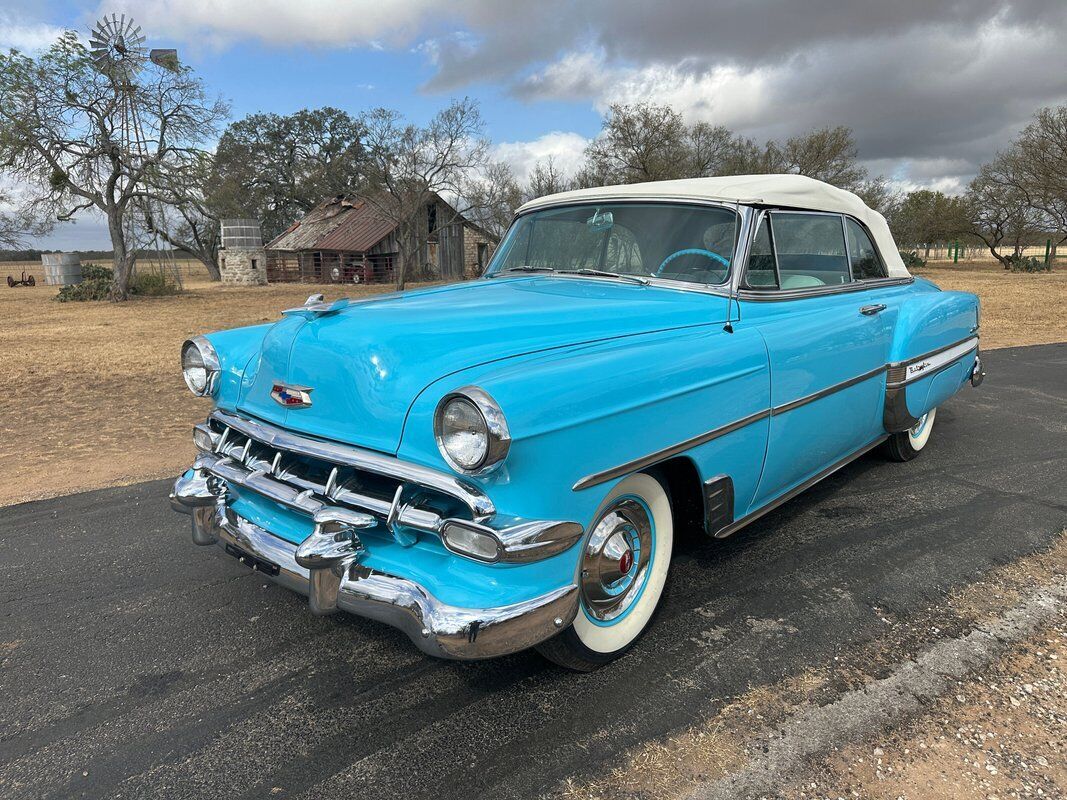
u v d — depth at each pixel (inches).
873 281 169.5
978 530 150.0
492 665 105.0
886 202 1640.0
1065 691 96.8
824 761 84.3
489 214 1428.4
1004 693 96.6
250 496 109.6
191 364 118.9
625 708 94.4
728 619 116.3
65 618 120.6
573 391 85.4
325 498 91.9
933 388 177.8
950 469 189.5
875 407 160.1
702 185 135.9
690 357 104.0
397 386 87.4
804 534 149.5
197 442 117.4
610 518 98.6
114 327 674.8
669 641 110.0
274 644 112.1
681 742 87.9
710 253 127.0
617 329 107.0
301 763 85.5
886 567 134.1
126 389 335.0
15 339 569.9
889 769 83.0
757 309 126.3
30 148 979.3
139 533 156.3
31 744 89.8
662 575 111.6
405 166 1230.9
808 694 96.8
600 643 101.0
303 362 98.3
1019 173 1553.9
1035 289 935.7
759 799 78.7
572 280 138.3
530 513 82.7
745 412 114.3
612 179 1520.7
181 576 135.9
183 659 108.2
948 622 114.7
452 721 92.5
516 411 78.1
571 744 87.7
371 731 91.0
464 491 79.3
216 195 1117.7
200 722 93.6
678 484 115.0
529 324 101.4
